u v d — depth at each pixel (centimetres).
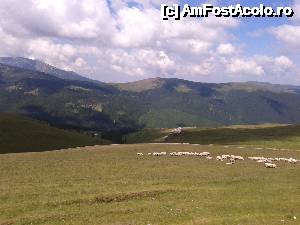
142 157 7406
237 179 5378
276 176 5662
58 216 3659
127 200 4288
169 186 4853
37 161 6925
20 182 5019
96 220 3575
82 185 4847
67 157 7494
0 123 15350
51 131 16512
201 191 4681
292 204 4194
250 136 18725
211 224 3472
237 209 3981
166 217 3666
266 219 3650
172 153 7869
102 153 8081
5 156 7825
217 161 6956
